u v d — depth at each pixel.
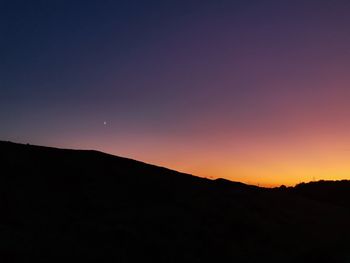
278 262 23.53
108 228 22.41
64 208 24.75
